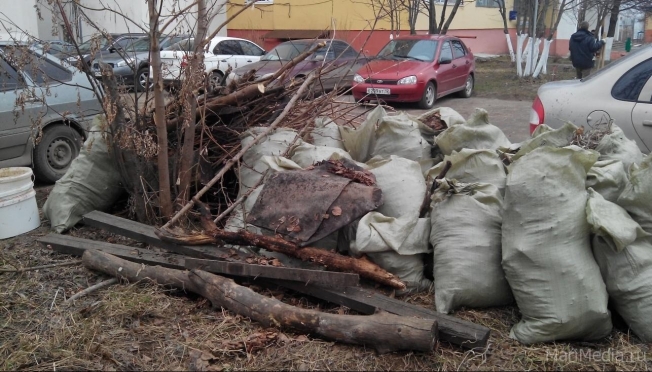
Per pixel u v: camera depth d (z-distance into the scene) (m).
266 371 3.04
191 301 3.80
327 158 4.54
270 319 3.37
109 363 3.15
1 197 4.89
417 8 16.48
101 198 5.19
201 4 4.49
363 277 3.65
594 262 3.22
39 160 6.70
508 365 3.04
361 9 19.66
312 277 3.52
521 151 4.39
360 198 3.78
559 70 19.92
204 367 3.06
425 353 3.10
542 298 3.14
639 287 3.14
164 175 4.64
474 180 4.06
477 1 25.53
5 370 3.09
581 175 3.33
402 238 3.69
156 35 4.27
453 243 3.51
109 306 3.67
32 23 15.77
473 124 4.75
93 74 4.75
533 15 18.70
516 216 3.28
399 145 4.83
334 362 3.09
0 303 3.80
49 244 4.59
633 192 3.39
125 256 4.22
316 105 5.43
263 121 5.41
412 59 13.02
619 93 5.42
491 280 3.42
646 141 5.29
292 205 3.82
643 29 32.56
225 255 3.93
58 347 3.30
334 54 12.03
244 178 4.82
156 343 3.31
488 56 25.14
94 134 5.24
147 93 4.90
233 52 15.17
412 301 3.65
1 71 5.77
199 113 4.99
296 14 20.20
